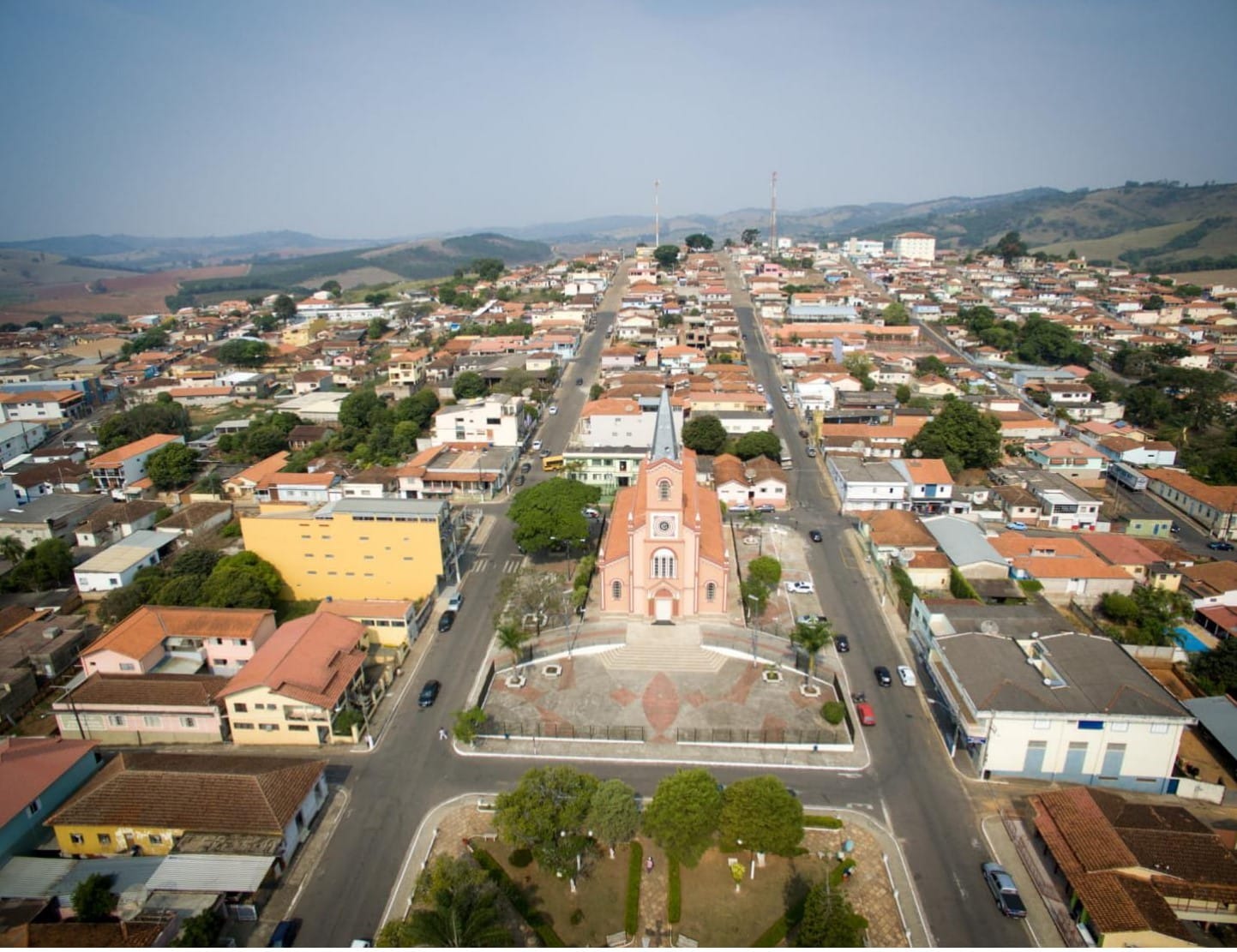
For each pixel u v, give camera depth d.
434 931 54.53
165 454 162.25
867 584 116.38
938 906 63.50
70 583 124.25
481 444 169.75
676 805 63.91
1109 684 77.25
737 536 132.00
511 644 93.75
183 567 113.50
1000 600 105.88
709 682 94.12
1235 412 192.25
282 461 167.62
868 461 156.50
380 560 114.69
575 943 60.22
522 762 81.56
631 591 106.19
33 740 78.44
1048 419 190.12
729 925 61.88
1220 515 133.38
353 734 84.75
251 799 69.44
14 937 57.25
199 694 85.69
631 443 168.50
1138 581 114.62
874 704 89.88
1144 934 56.81
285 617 112.56
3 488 148.00
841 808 74.19
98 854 69.56
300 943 61.00
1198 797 74.88
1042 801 70.19
